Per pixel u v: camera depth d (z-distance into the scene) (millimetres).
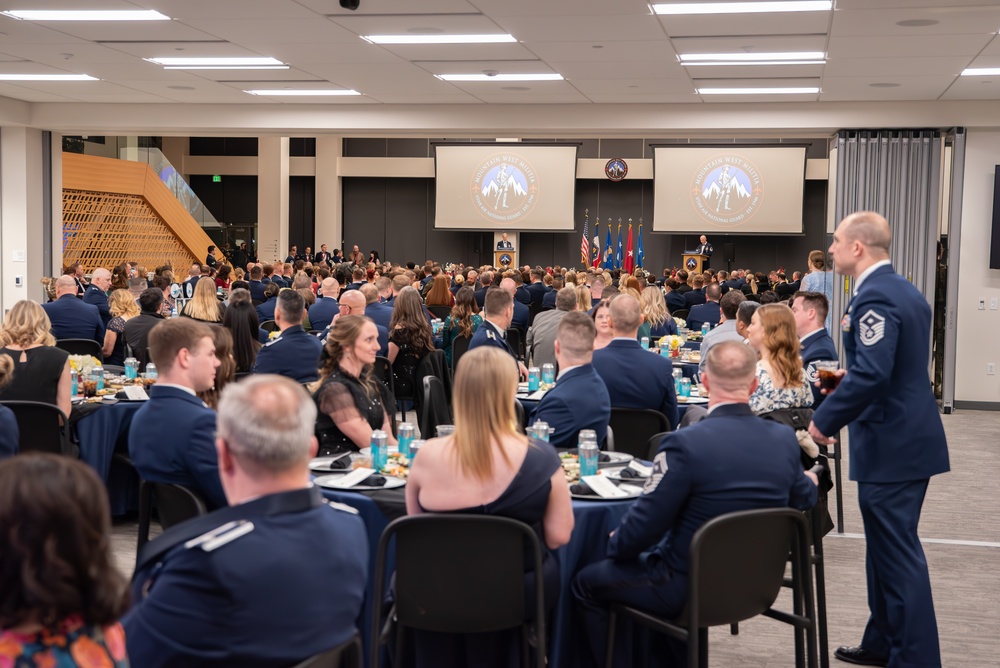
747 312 5547
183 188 21109
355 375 4184
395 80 10234
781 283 15508
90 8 7254
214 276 13609
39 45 8664
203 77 10266
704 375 3023
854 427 3559
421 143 24000
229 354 4254
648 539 2852
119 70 9922
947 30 7301
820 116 10992
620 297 4887
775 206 21016
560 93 10859
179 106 12297
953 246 10664
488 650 2891
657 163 21375
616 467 3744
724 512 2811
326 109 12148
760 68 9078
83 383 5691
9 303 12727
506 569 2707
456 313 8469
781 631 4203
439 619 2740
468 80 10141
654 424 4691
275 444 1805
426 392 5766
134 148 18719
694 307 10094
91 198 17281
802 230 20953
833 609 4441
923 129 10875
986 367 10836
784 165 20906
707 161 21188
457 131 12141
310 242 25312
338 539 1879
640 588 2926
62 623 1318
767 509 2789
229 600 1718
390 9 7094
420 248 24500
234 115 12281
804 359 4680
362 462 3637
